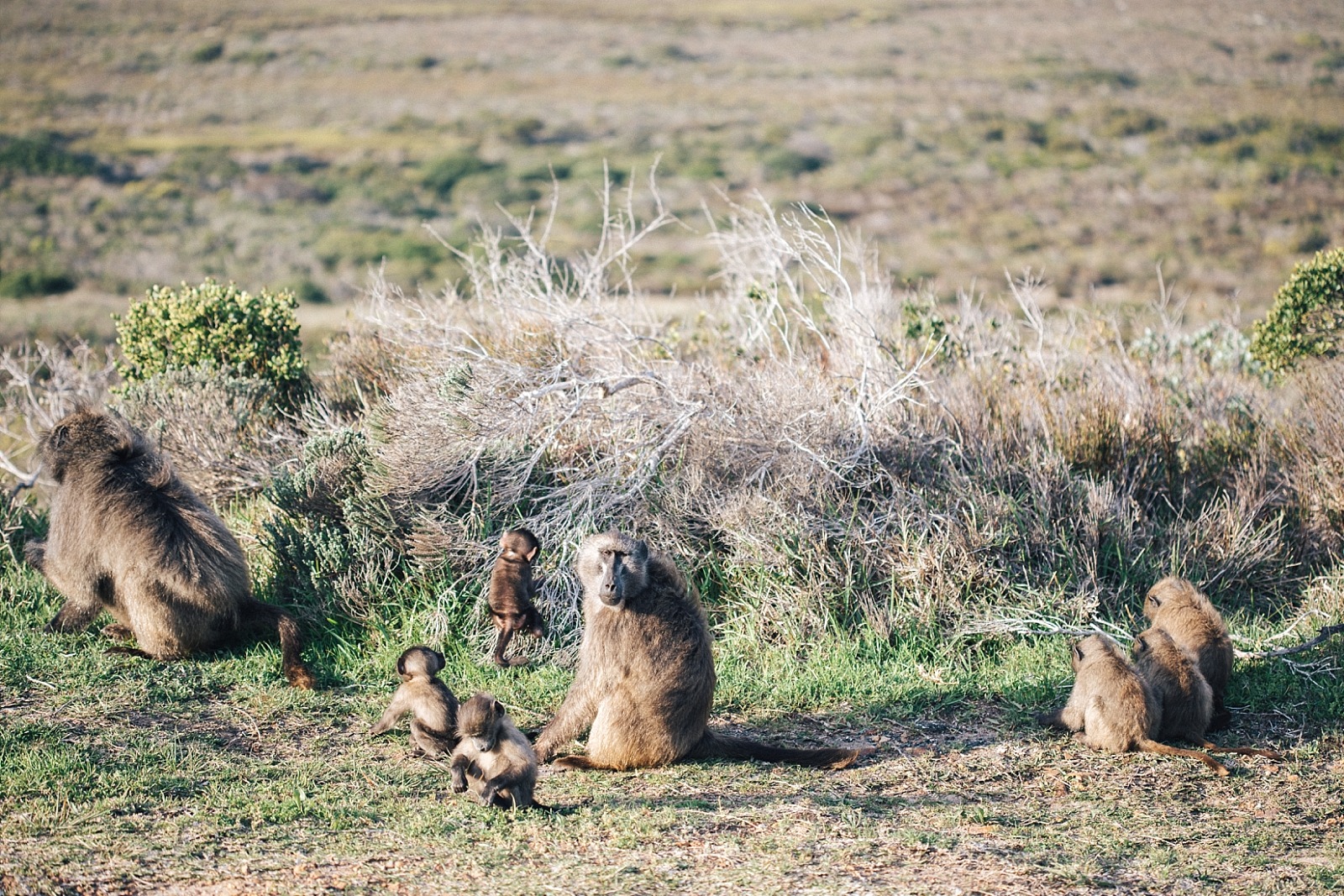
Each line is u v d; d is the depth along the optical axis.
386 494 10.15
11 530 11.09
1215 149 67.88
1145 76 101.38
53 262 47.25
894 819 6.66
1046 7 146.38
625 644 7.34
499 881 5.71
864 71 112.81
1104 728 7.80
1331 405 11.74
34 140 71.44
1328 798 7.09
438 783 7.06
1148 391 12.45
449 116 97.88
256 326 13.91
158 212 59.00
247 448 12.28
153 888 5.54
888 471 11.05
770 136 80.00
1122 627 9.69
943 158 72.12
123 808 6.50
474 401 10.59
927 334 13.55
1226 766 7.53
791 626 9.58
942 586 9.84
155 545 8.77
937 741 7.98
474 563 9.90
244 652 9.20
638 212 57.28
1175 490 11.80
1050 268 44.16
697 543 10.48
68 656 8.84
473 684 8.77
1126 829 6.61
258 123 96.38
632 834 6.29
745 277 14.07
